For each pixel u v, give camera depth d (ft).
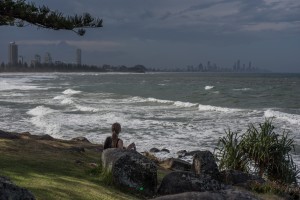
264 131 35.94
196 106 130.93
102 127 82.33
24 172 23.75
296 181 35.45
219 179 31.09
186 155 56.59
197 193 18.31
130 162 24.26
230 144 36.40
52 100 151.74
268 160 34.30
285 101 163.32
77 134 74.28
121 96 177.27
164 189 24.17
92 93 197.98
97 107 124.67
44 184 20.90
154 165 24.49
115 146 30.42
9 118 95.45
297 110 129.39
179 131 78.84
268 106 143.84
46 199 18.19
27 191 13.61
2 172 22.85
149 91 229.04
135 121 91.25
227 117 101.60
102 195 20.84
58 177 23.48
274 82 374.22
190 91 227.40
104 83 346.13
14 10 31.81
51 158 30.86
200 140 69.67
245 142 35.83
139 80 437.58
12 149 33.12
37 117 95.96
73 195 19.74
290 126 86.28
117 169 24.04
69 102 138.72
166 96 190.70
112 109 118.42
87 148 46.09
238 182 30.99
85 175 25.61
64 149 38.65
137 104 137.69
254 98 177.99
